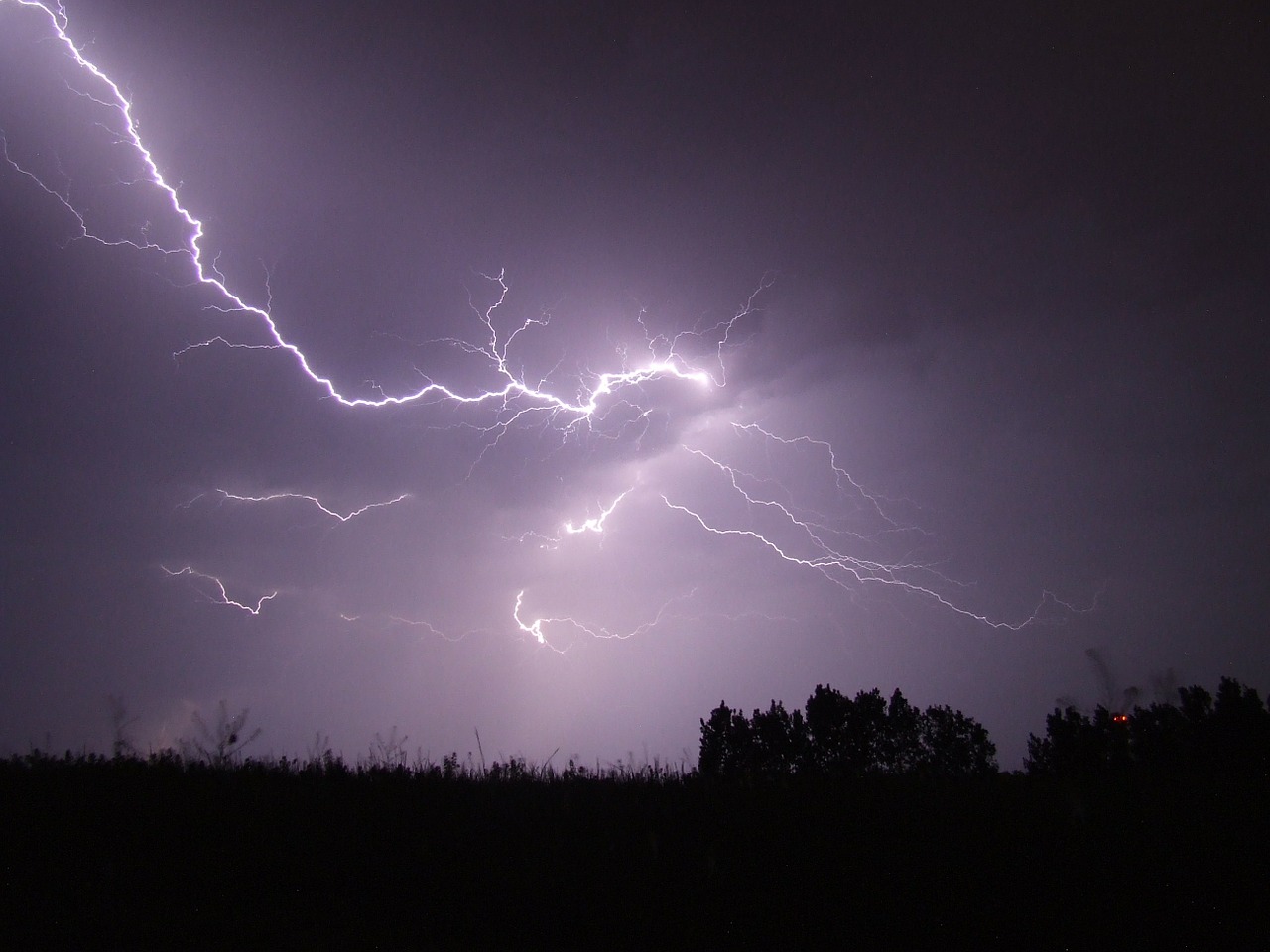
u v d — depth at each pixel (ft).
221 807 17.83
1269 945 11.89
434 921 13.10
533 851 15.46
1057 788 19.74
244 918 13.06
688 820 17.08
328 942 12.34
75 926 12.58
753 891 13.76
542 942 12.49
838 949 12.11
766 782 21.01
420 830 16.56
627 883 14.05
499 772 22.30
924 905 13.11
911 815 17.03
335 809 17.89
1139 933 12.27
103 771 20.66
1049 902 13.14
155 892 13.93
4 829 16.28
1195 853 14.79
